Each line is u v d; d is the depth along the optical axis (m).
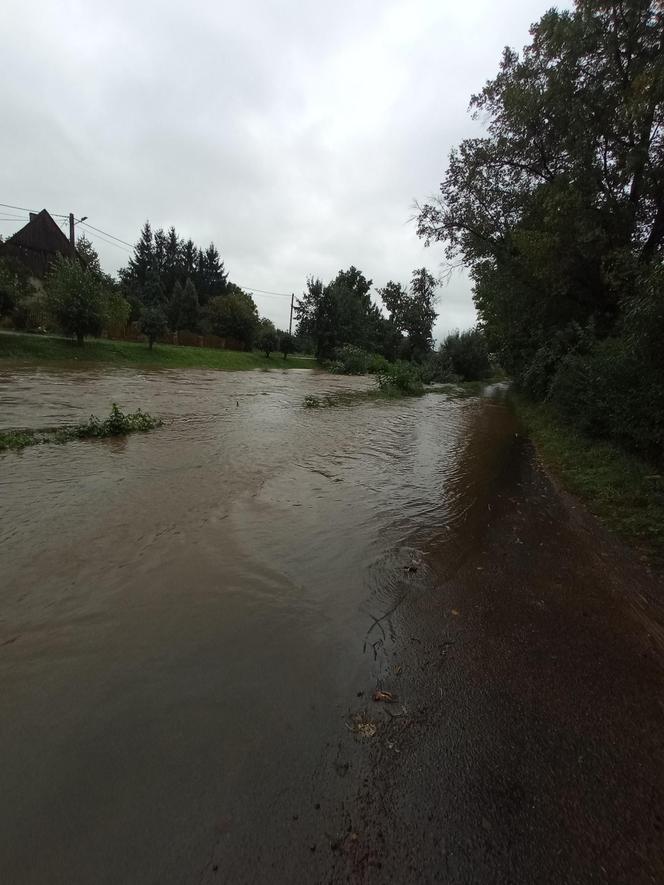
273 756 2.02
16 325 25.84
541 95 13.67
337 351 40.75
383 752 2.09
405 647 2.87
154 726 2.14
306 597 3.35
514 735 2.24
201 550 3.95
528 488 6.82
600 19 12.42
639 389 7.03
